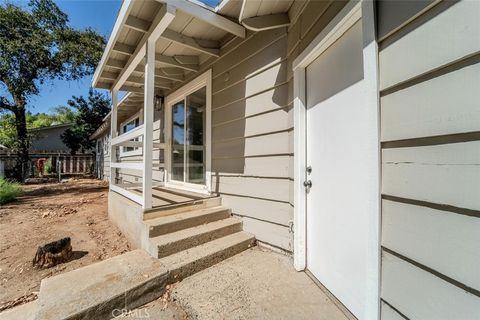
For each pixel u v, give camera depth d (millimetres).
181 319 1599
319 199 1957
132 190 3871
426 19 920
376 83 1158
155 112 5605
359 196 1465
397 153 1062
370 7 1193
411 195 991
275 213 2572
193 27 3016
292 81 2316
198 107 4031
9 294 2023
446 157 854
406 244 1015
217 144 3494
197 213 2904
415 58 965
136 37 3113
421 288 947
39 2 10234
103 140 12781
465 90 793
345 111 1608
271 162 2627
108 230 3637
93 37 11484
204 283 1963
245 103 3002
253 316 1568
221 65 3418
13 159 10500
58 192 7785
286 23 2404
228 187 3266
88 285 1716
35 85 10609
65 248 2621
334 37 1663
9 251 2885
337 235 1700
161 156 5312
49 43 10242
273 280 1999
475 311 763
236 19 2891
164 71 4102
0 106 10188
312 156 2076
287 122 2447
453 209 831
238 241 2602
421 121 943
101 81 4469
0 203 5613
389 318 1109
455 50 820
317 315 1567
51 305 1499
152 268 1972
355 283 1500
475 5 764
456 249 820
